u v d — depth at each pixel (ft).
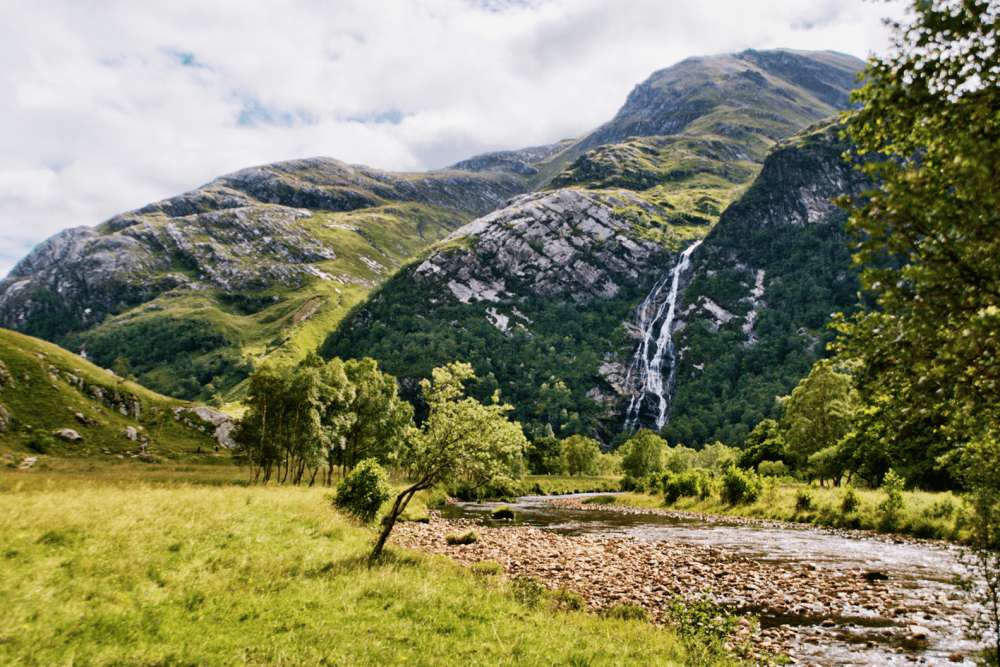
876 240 22.48
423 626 42.93
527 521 168.04
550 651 39.04
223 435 394.11
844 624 55.16
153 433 367.45
